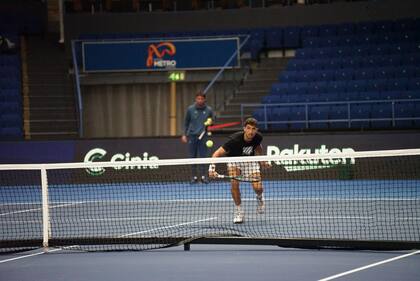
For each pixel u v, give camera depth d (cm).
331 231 1070
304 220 1189
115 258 925
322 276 791
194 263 879
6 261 922
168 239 977
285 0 2716
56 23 2841
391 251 930
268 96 2306
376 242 920
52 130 2394
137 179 1900
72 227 1177
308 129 2098
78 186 1844
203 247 989
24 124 2381
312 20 2656
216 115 2356
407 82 2262
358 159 1880
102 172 1950
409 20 2539
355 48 2448
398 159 1873
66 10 2827
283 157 997
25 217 1318
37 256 953
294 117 2233
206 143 1752
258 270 830
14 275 835
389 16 2605
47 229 1007
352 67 2397
